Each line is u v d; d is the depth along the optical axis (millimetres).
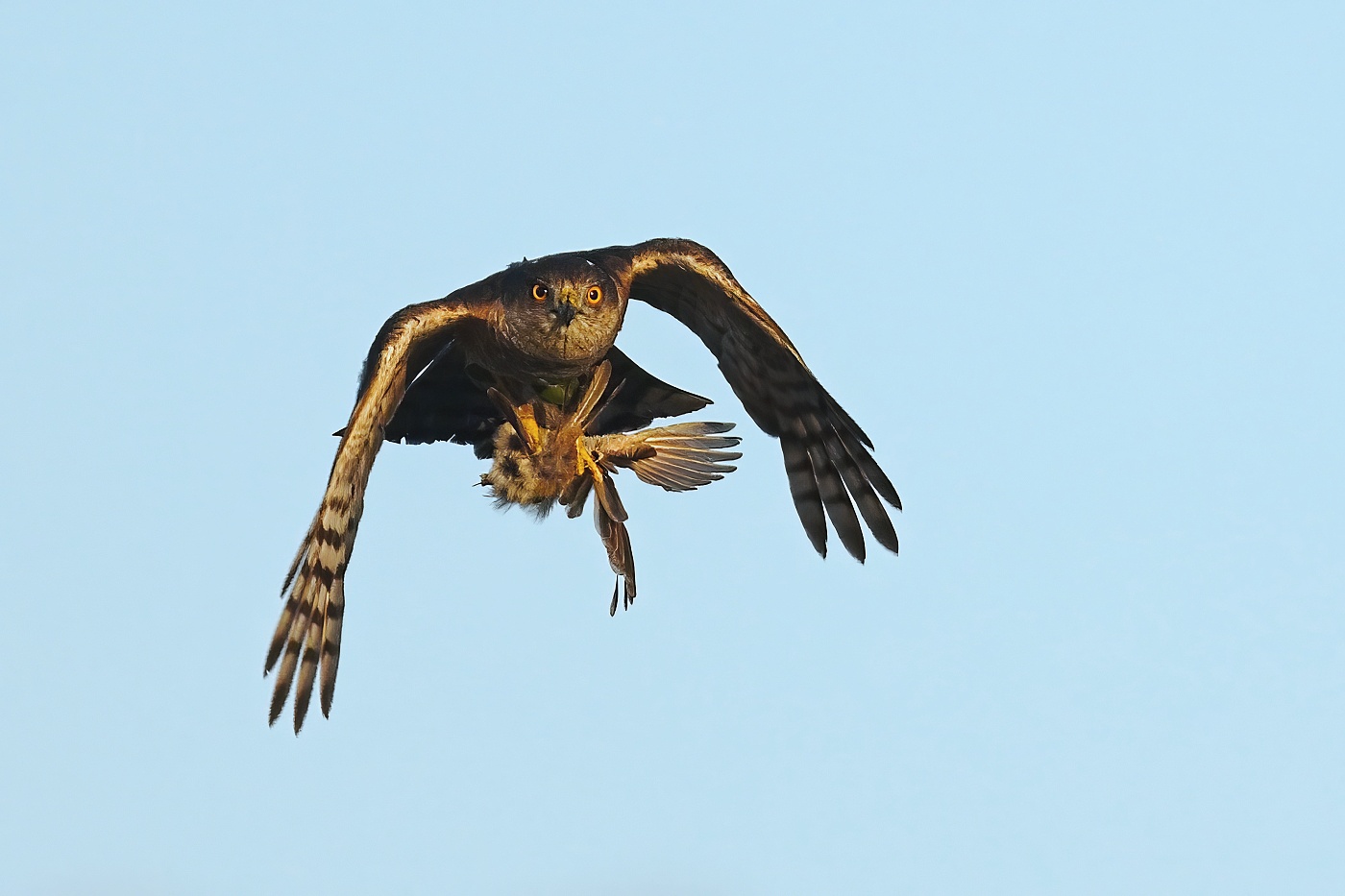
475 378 13344
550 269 12727
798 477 13352
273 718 11398
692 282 13039
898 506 12906
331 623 11656
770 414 13367
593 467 12852
